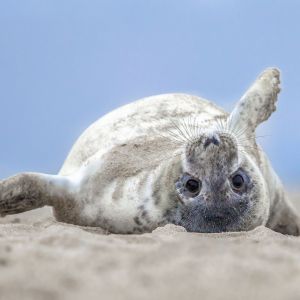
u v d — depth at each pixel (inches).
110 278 487.5
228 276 494.0
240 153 978.7
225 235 855.1
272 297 438.6
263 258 571.5
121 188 1019.9
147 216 988.6
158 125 1126.4
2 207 1048.8
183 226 967.0
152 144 1069.8
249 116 1115.9
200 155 931.3
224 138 932.0
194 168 944.9
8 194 1035.9
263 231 869.8
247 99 1123.3
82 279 482.9
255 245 684.7
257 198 987.3
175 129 1109.1
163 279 485.1
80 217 1059.9
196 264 536.4
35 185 1042.1
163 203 975.6
